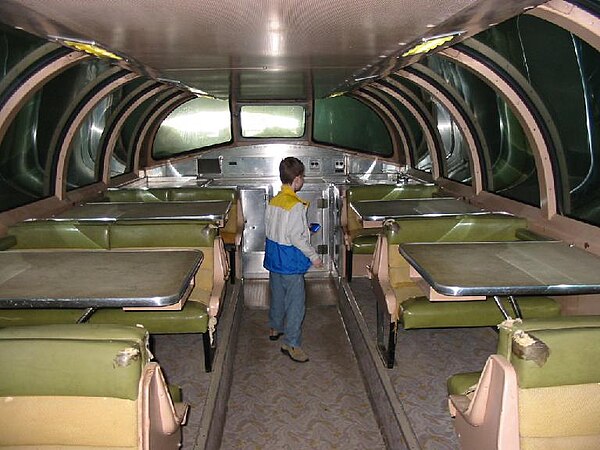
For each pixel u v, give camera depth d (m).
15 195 4.49
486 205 5.25
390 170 7.65
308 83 5.40
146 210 4.95
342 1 2.03
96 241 3.85
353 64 3.99
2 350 1.71
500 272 2.87
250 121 7.38
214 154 7.42
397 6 2.13
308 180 7.29
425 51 3.38
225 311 5.04
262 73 4.49
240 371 4.42
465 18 2.37
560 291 2.62
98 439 1.83
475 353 4.11
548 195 4.09
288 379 4.28
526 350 1.70
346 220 6.05
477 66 3.90
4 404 1.80
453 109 5.35
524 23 3.29
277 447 3.40
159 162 7.44
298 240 4.08
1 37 3.20
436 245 3.53
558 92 3.65
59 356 1.71
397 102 6.97
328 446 3.41
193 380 3.71
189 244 3.88
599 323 1.82
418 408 3.30
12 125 4.09
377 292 3.97
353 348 4.80
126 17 2.29
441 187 6.42
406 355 4.05
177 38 2.81
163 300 2.52
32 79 3.68
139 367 1.75
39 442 1.86
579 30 2.68
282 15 2.27
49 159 5.03
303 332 5.21
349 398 4.00
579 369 1.73
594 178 3.69
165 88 6.19
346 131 7.52
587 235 3.64
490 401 1.90
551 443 1.82
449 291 2.61
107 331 1.80
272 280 4.65
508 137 4.84
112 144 6.39
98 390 1.75
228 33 2.69
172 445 2.29
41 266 3.11
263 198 6.70
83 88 4.73
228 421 3.70
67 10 2.15
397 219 3.97
